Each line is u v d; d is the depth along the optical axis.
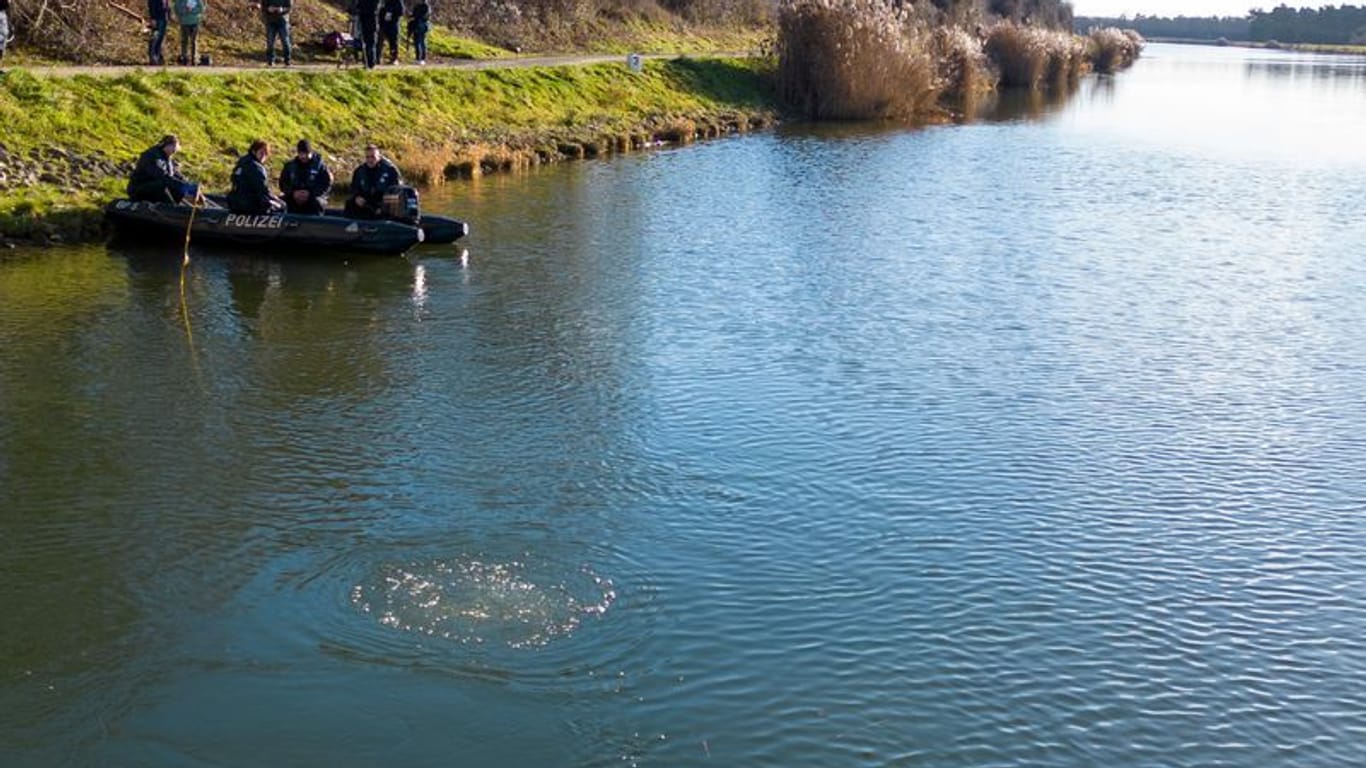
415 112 28.41
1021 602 9.96
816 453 12.62
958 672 9.03
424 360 14.95
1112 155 34.50
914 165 31.38
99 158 21.30
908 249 21.52
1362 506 11.79
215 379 14.09
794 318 17.12
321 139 25.38
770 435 13.04
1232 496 11.94
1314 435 13.46
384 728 8.27
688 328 16.53
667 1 51.81
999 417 13.72
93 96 22.58
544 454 12.41
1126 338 16.69
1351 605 10.09
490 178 26.84
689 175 28.44
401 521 10.98
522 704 8.54
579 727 8.33
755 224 23.17
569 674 8.87
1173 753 8.27
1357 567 10.68
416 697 8.58
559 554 10.49
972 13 62.78
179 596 9.73
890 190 27.47
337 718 8.37
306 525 10.85
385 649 9.10
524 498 11.48
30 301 16.44
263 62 29.02
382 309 16.88
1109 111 49.19
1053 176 30.30
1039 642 9.43
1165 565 10.61
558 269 19.33
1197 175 31.12
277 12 27.58
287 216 19.27
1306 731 8.54
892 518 11.29
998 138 37.97
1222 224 24.62
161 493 11.37
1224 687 8.98
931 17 56.16
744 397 14.09
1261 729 8.55
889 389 14.47
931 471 12.27
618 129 33.19
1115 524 11.30
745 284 18.81
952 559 10.59
